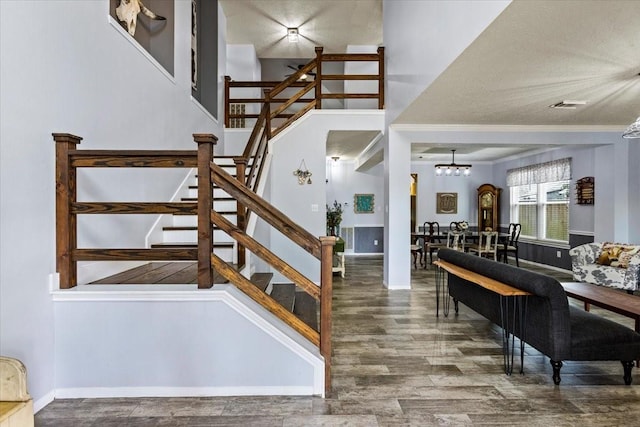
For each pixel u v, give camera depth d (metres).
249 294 2.52
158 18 3.96
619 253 5.46
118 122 3.21
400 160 5.77
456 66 3.21
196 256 2.52
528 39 2.69
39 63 2.29
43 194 2.33
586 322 2.83
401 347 3.40
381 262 8.95
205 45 6.21
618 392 2.60
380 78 6.06
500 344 3.49
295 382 2.50
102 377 2.44
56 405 2.34
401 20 4.91
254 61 8.17
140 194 3.68
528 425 2.19
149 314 2.45
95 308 2.43
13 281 2.10
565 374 2.87
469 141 5.75
